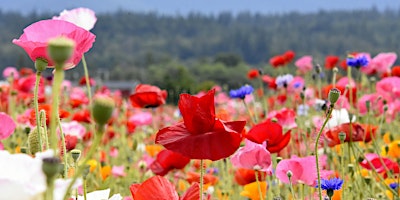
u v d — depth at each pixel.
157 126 6.65
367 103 3.49
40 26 1.47
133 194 1.61
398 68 5.45
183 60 154.00
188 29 167.75
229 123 1.66
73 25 1.48
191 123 1.62
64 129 3.65
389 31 152.00
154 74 59.62
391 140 4.39
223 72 57.44
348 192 2.82
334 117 3.21
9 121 2.29
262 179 2.91
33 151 1.61
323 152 3.54
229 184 3.48
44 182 0.98
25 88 5.85
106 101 1.00
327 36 154.12
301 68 6.77
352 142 2.92
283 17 186.88
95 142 1.01
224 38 157.88
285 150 3.39
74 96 5.62
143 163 3.98
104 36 148.62
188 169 4.39
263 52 152.50
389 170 3.26
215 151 1.58
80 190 2.19
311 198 2.73
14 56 109.81
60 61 0.99
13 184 0.95
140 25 160.00
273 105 6.27
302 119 4.52
